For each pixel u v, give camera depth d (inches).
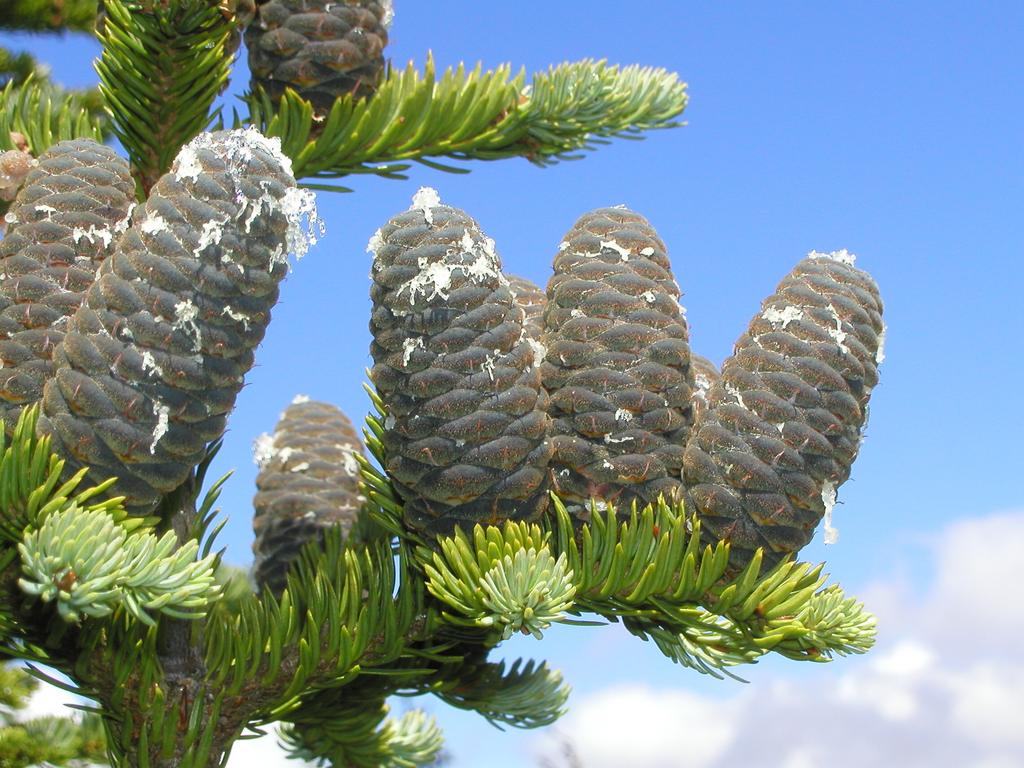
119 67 21.9
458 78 25.0
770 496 18.9
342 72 23.5
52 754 40.5
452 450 18.7
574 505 19.3
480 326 18.7
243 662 19.6
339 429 23.0
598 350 19.1
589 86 26.2
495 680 22.9
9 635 19.5
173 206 18.1
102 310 18.1
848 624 19.6
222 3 21.4
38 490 17.9
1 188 19.5
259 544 22.4
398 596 20.1
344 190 24.4
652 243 19.5
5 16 45.4
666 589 19.3
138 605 17.7
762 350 19.1
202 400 18.2
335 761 23.4
